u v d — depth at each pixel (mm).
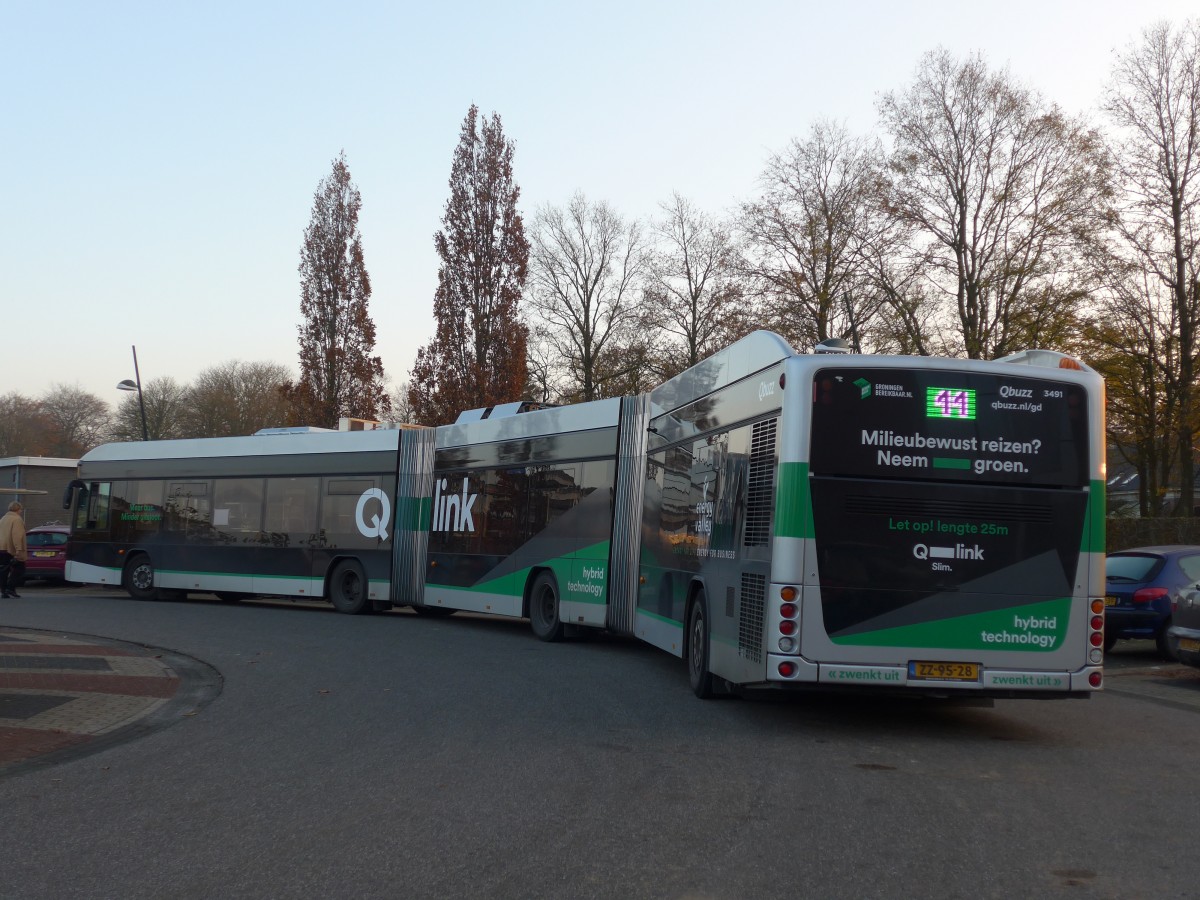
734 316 36875
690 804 6473
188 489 23297
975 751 8328
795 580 8516
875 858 5352
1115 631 15289
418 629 18000
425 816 6207
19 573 24969
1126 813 6316
